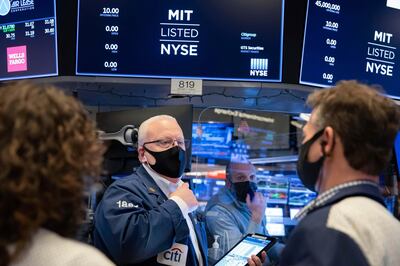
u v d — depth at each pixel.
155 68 2.21
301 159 1.13
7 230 0.72
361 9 2.35
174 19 2.21
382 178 2.49
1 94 0.78
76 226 0.83
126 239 1.65
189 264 1.81
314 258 0.90
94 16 2.21
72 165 0.76
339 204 0.98
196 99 2.57
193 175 2.60
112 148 2.16
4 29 2.33
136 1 2.21
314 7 2.25
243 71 2.22
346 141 1.02
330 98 1.08
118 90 2.41
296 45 2.25
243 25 2.21
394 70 2.43
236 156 2.58
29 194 0.72
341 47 2.32
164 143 1.86
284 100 2.54
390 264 0.93
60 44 2.25
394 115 1.06
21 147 0.72
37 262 0.75
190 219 1.93
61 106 0.79
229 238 2.23
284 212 2.58
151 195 1.82
